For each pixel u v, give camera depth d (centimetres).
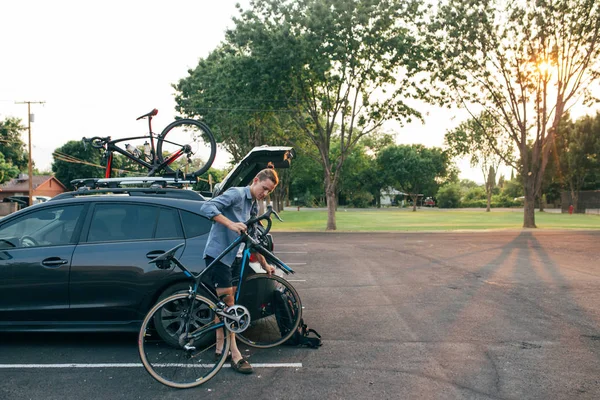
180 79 3266
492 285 893
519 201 8838
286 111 2739
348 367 454
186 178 659
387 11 2469
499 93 2822
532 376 430
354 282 932
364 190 8981
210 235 441
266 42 2494
